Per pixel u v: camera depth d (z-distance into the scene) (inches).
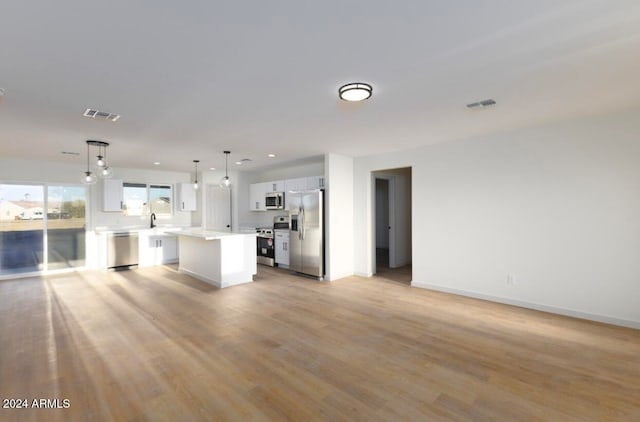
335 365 102.7
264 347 115.6
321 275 223.9
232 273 208.5
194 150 204.2
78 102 112.7
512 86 101.5
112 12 62.2
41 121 135.0
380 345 117.1
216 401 83.7
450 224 184.4
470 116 133.8
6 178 227.0
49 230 245.8
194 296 182.4
